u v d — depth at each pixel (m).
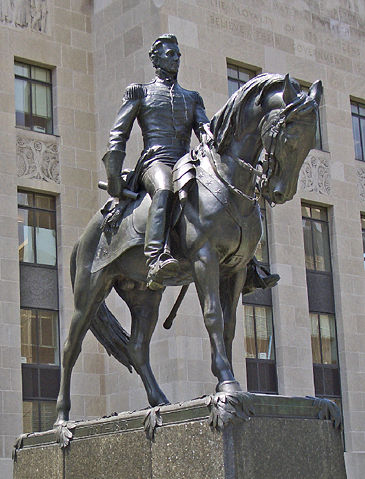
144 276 9.99
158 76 10.30
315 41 30.25
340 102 30.50
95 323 10.91
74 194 26.77
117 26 27.48
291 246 27.81
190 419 8.39
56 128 27.02
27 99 26.77
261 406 8.25
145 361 10.70
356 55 31.45
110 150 9.91
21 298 25.27
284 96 8.30
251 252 9.12
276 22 29.27
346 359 28.27
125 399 25.23
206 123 9.98
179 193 9.02
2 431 23.61
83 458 9.73
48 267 26.00
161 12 26.23
